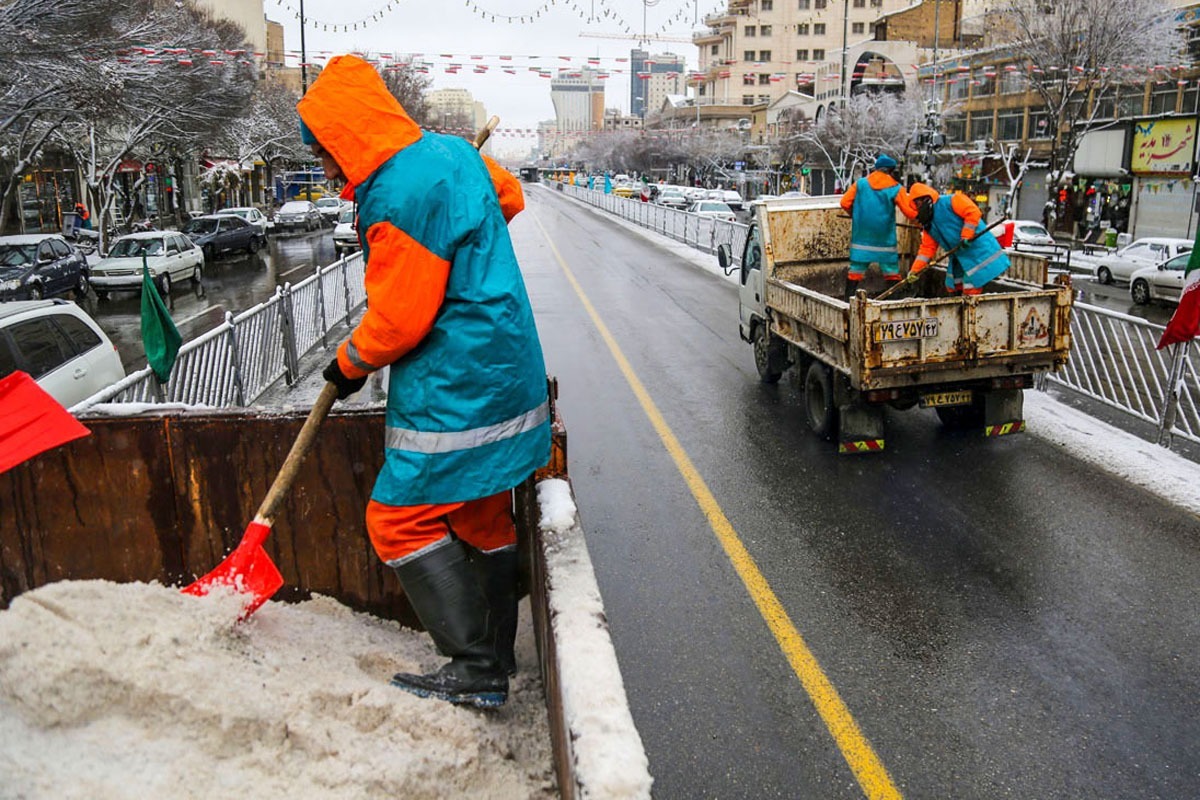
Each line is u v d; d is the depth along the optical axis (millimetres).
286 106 50312
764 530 6723
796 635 5199
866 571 6023
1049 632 5219
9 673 2250
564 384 11297
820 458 8367
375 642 3346
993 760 4098
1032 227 32125
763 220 10680
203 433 3463
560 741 2150
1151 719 4395
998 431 8289
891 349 7496
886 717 4422
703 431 9258
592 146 117562
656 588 5812
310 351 13641
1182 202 34000
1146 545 6363
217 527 3525
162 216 44438
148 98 23453
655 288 20172
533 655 3432
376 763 2463
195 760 2271
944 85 48625
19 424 2740
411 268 2553
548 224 41281
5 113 19781
